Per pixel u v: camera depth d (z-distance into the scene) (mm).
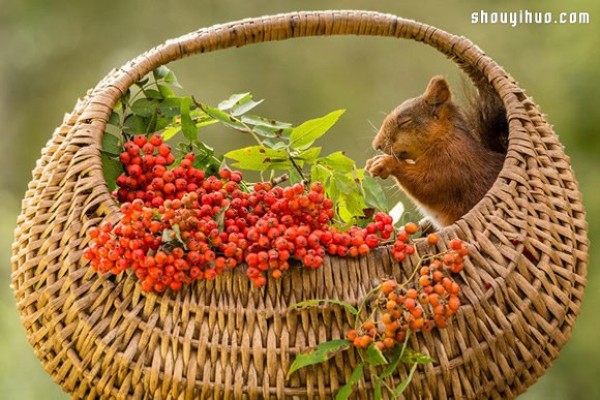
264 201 2211
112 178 2232
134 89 2555
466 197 2436
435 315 2160
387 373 2156
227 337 2162
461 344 2176
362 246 2174
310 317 2166
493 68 2273
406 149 2447
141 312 2172
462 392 2182
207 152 2301
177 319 2166
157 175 2219
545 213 2219
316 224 2195
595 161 4055
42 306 2195
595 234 4031
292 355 2162
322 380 2166
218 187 2215
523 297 2195
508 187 2217
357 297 2170
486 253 2191
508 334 2186
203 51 2260
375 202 2293
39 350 2201
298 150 2307
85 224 2188
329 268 2172
